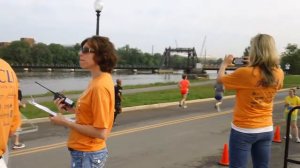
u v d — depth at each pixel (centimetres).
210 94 2981
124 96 2545
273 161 970
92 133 357
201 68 10744
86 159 365
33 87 5172
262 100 441
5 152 329
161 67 13562
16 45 15888
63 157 953
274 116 1958
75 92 2723
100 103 354
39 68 14025
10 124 316
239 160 447
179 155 1020
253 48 443
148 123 1574
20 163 890
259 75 433
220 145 1164
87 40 368
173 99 2533
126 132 1338
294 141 1268
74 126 360
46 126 1393
